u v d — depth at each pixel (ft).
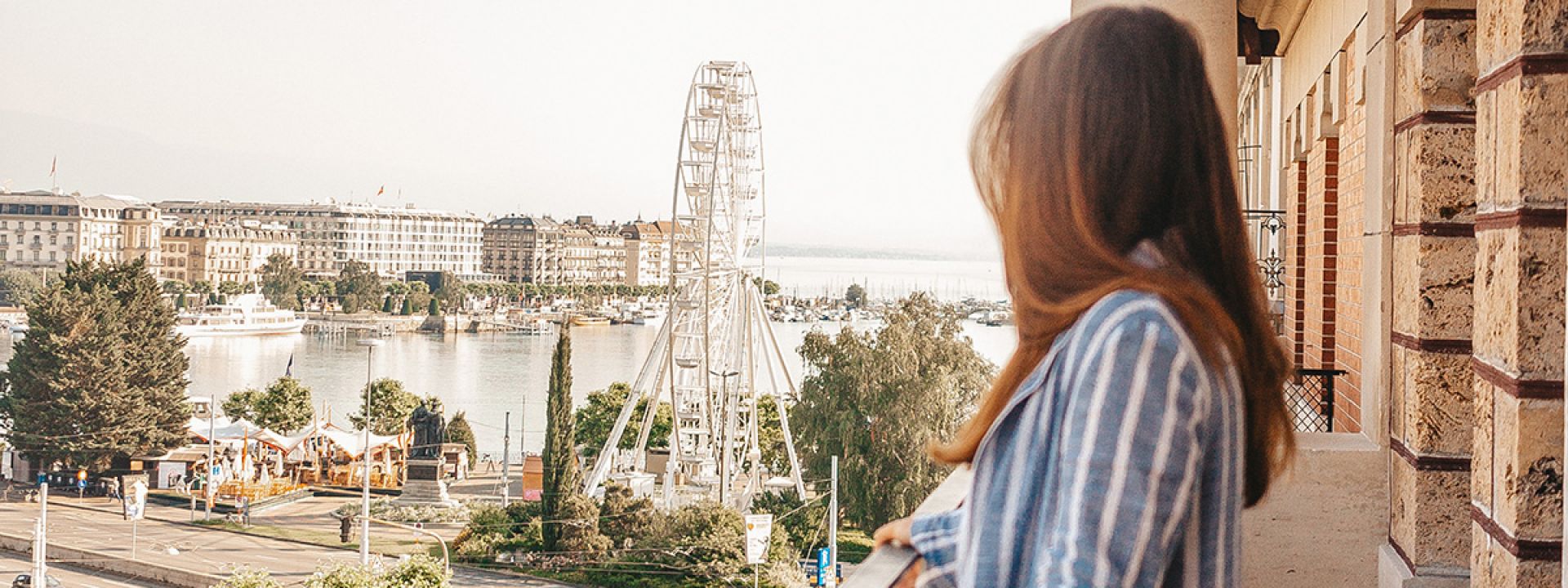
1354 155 28.55
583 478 201.67
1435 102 16.93
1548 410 11.22
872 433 173.68
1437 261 17.03
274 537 216.13
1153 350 4.66
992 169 5.57
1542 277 11.16
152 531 225.56
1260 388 5.19
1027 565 4.89
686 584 160.04
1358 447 19.04
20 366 308.19
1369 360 19.62
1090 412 4.62
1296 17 37.52
